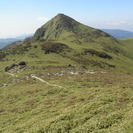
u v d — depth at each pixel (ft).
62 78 166.20
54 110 82.48
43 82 158.61
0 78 215.31
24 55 372.79
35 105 98.89
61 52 416.05
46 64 281.13
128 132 45.88
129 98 81.10
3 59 358.84
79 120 63.93
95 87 118.32
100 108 71.36
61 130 59.62
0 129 74.23
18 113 90.89
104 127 55.83
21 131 66.13
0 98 128.36
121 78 153.17
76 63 326.03
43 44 456.86
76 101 89.61
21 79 191.01
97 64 375.45
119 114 62.23
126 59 593.42
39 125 66.64
